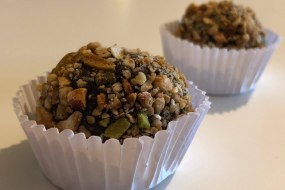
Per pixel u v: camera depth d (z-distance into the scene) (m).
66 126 0.07
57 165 0.07
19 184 0.08
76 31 0.15
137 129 0.07
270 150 0.09
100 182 0.07
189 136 0.08
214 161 0.09
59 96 0.07
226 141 0.09
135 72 0.07
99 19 0.16
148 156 0.07
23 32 0.14
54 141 0.07
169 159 0.08
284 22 0.17
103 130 0.07
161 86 0.07
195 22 0.12
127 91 0.07
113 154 0.07
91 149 0.06
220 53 0.11
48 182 0.08
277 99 0.11
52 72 0.08
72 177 0.07
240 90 0.11
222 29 0.11
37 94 0.08
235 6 0.12
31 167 0.08
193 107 0.08
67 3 0.17
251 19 0.12
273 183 0.08
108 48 0.08
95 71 0.07
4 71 0.11
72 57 0.08
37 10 0.16
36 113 0.07
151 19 0.16
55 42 0.14
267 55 0.11
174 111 0.07
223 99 0.11
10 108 0.10
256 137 0.10
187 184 0.08
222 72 0.11
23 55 0.12
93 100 0.07
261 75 0.12
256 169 0.08
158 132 0.07
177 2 0.18
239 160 0.09
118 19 0.16
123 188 0.07
